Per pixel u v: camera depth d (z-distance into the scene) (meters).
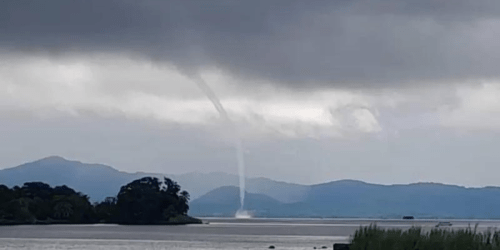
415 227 59.25
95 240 181.62
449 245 52.97
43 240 180.38
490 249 50.94
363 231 60.66
